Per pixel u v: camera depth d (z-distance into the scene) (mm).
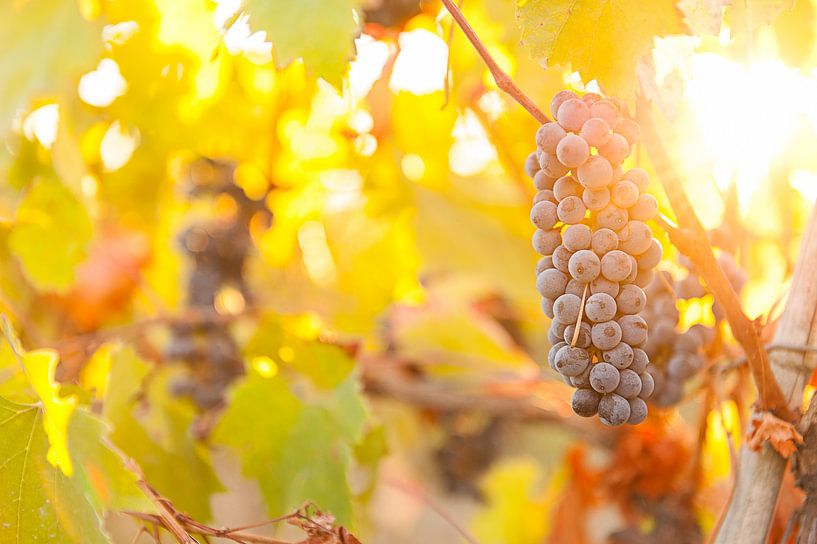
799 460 1005
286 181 1486
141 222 1526
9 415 1041
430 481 1806
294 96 1392
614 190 917
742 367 1144
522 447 1831
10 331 1080
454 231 1607
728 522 1022
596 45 952
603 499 1432
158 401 1278
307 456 1245
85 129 1350
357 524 1235
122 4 1276
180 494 1260
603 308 906
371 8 1261
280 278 1597
